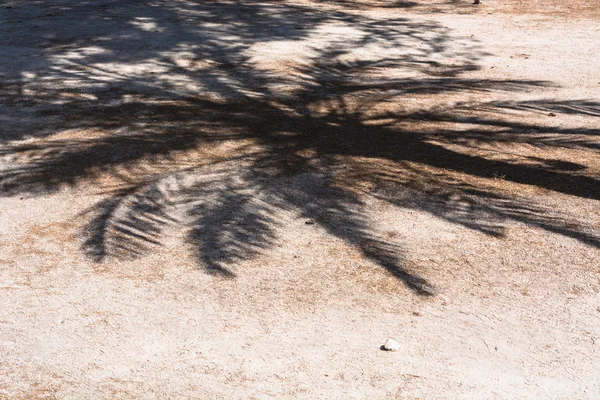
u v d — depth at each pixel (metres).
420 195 6.87
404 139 8.58
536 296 5.14
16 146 8.60
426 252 5.77
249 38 14.12
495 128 8.98
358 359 4.47
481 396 4.12
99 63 12.45
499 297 5.14
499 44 13.91
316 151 8.18
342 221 6.36
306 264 5.63
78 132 9.05
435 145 8.34
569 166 7.60
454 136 8.66
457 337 4.69
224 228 6.25
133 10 16.92
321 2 18.23
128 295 5.25
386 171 7.48
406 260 5.66
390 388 4.19
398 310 5.00
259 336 4.73
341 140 8.59
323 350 4.57
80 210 6.72
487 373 4.34
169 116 9.66
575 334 4.71
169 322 4.90
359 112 9.79
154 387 4.23
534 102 10.17
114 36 14.34
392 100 10.36
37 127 9.31
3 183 7.47
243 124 9.30
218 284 5.36
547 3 18.02
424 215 6.45
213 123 9.33
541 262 5.60
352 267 5.57
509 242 5.91
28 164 7.97
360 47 13.57
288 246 5.93
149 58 12.73
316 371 4.36
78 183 7.36
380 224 6.29
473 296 5.16
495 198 6.77
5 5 17.94
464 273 5.46
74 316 5.00
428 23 15.65
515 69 12.18
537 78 11.57
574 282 5.31
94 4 17.83
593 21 15.83
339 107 10.04
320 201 6.77
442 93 10.71
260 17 16.11
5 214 6.71
